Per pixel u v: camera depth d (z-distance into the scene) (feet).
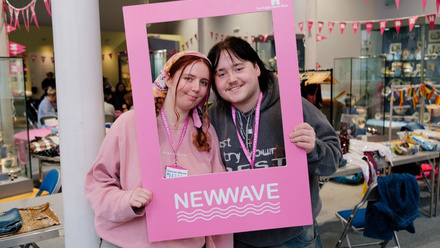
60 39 6.20
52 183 11.31
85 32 6.24
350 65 20.17
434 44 22.82
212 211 5.18
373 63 19.48
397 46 23.63
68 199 6.51
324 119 6.21
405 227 10.13
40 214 8.55
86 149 6.38
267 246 6.33
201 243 5.67
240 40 5.40
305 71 17.49
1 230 7.52
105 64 46.11
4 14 19.20
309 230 6.50
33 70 42.96
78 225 6.50
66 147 6.39
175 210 5.16
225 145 5.79
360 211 11.78
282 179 5.18
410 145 15.19
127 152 5.42
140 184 5.33
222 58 5.36
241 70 5.43
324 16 31.94
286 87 5.10
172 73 5.19
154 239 5.17
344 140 14.08
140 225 5.46
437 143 15.72
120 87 34.04
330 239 13.71
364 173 12.96
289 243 6.41
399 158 14.46
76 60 6.22
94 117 6.42
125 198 5.05
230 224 5.20
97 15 6.45
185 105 5.24
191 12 5.05
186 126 5.34
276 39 5.07
